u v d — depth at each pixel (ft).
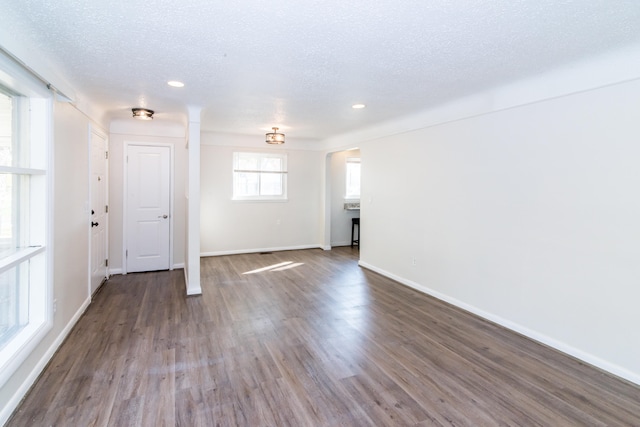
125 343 9.50
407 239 15.17
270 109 13.48
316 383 7.71
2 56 6.24
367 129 17.81
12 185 7.88
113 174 16.26
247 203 22.08
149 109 13.53
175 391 7.32
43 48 7.55
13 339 7.35
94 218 13.34
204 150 20.81
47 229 8.43
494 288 11.19
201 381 7.72
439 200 13.34
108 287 14.58
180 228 17.71
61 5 5.80
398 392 7.41
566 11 5.98
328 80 9.82
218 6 5.83
